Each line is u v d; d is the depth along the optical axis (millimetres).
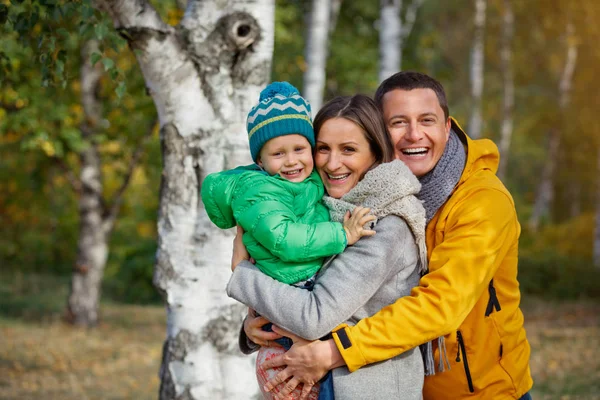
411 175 2232
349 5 13859
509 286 2467
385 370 2146
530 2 19750
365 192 2203
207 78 3463
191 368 3445
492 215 2256
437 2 20719
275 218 2139
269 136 2248
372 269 2092
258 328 2305
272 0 3566
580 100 21750
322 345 2105
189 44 3445
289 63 11367
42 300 13445
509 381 2406
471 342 2387
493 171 2555
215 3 3447
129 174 10797
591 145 23547
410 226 2205
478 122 17109
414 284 2250
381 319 2094
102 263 10898
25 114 8703
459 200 2336
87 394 6488
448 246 2221
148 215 15281
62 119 9078
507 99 18797
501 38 20172
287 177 2268
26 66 8219
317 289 2100
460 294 2137
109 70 3559
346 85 12930
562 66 21391
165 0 8500
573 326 10422
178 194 3484
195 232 3479
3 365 7680
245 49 3490
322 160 2301
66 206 16578
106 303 14172
